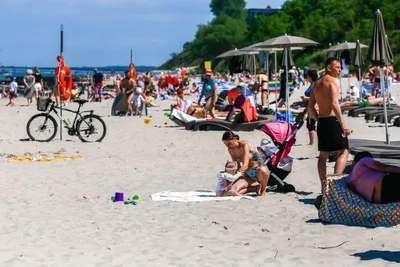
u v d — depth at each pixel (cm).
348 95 5069
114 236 1320
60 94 3441
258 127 3350
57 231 1364
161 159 2417
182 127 3600
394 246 1178
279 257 1141
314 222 1379
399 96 5931
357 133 3111
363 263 1083
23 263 1138
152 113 4781
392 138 2894
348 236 1259
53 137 3052
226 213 1490
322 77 1620
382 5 18412
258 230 1334
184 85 9625
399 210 1321
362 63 5012
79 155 2552
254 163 1697
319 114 1616
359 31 18250
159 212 1525
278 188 1717
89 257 1171
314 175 1970
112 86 9594
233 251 1188
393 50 15600
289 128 1727
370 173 1364
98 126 3034
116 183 1928
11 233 1351
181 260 1141
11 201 1675
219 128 3384
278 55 11631
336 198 1372
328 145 1602
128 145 2862
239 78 7200
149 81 7788
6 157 2500
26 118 4431
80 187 1869
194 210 1533
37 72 6100
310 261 1108
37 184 1922
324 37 19050
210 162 2319
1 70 16488
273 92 6894
